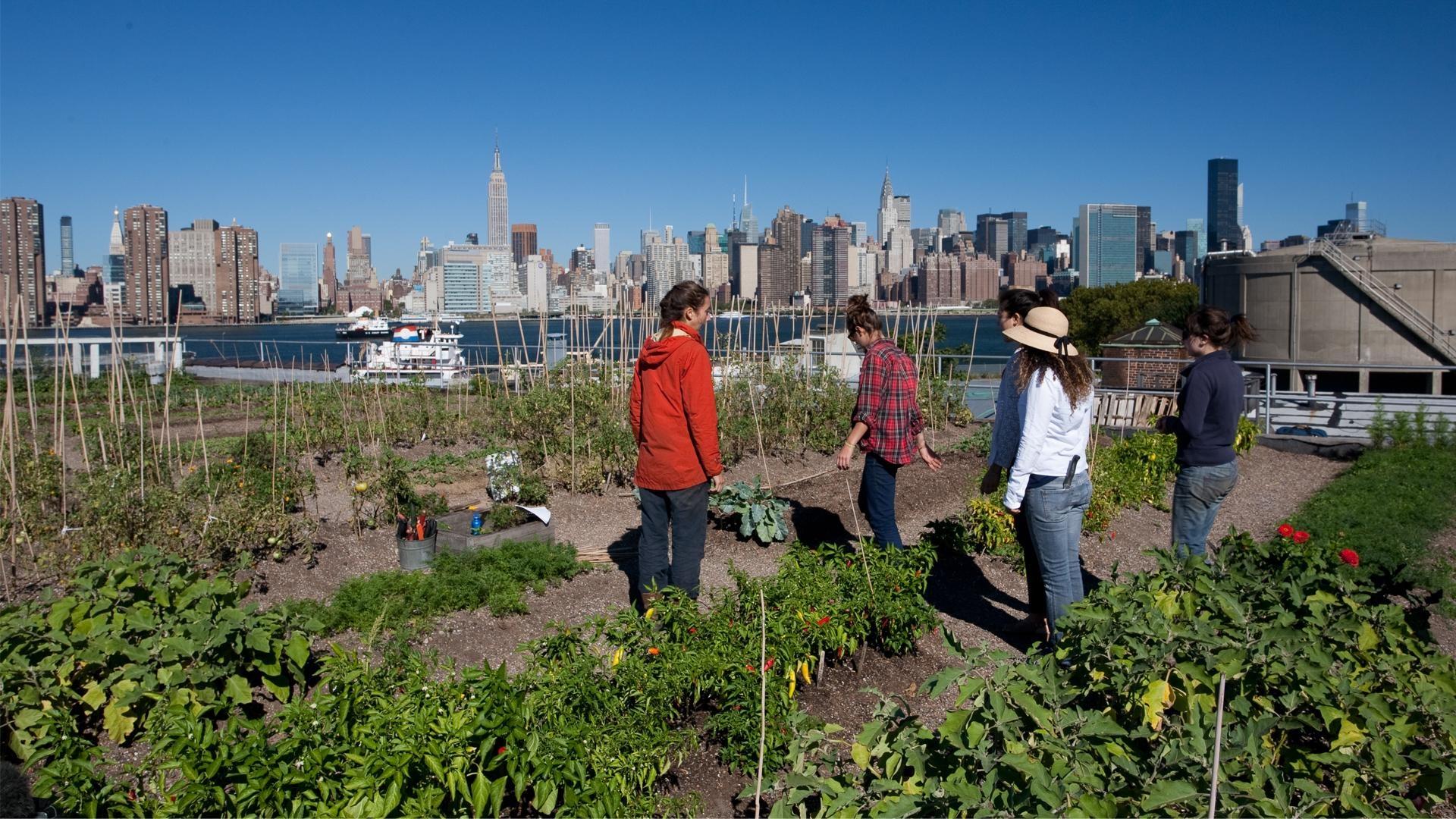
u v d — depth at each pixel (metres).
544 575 6.27
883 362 5.83
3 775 3.17
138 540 6.09
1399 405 17.91
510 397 12.64
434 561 6.28
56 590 5.93
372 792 2.99
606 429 9.56
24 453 8.02
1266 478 10.92
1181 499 5.75
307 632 4.58
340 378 19.61
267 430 12.03
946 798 2.86
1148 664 3.61
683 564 5.50
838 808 3.00
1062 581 4.91
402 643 4.20
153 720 3.61
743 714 3.95
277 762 3.10
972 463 10.43
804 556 5.36
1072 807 2.70
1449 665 3.99
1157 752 3.14
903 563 5.42
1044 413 4.75
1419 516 8.50
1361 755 3.48
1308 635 3.86
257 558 6.45
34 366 16.98
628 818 3.39
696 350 5.31
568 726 3.47
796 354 13.07
